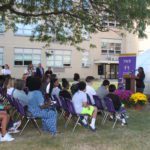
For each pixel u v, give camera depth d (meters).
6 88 11.06
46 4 14.48
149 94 18.45
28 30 42.81
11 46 41.91
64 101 10.28
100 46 48.56
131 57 17.53
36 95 9.02
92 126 9.75
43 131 9.45
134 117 12.16
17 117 10.45
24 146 7.89
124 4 11.29
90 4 13.52
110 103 10.16
